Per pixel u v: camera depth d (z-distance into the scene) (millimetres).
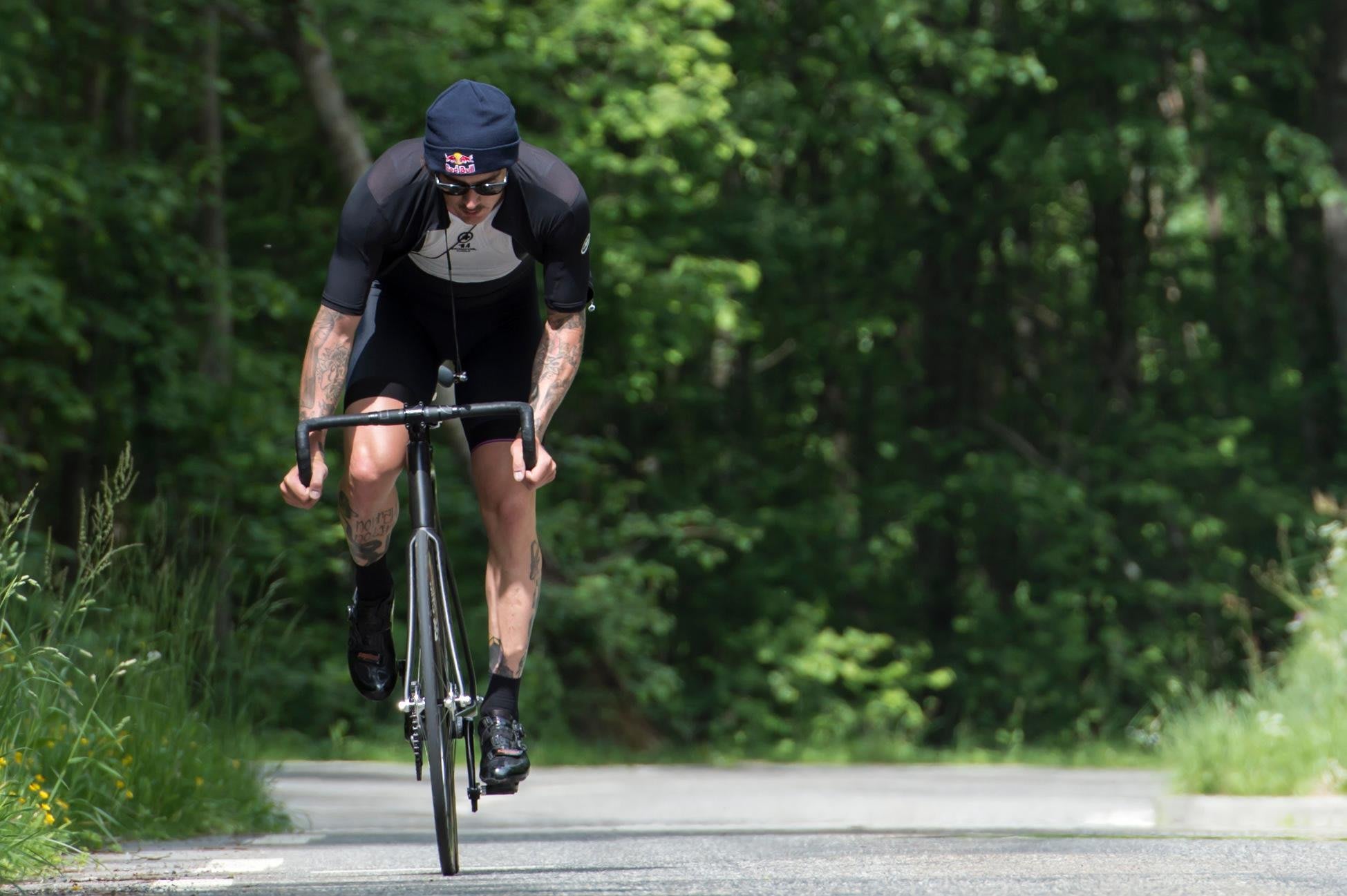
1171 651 95250
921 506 94562
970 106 95875
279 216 77875
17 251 63062
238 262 78000
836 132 85062
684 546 82250
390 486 18000
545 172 17688
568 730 74688
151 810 26016
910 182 87312
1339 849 19094
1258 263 105750
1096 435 100000
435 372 18828
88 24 64875
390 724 68500
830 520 93312
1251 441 102562
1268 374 106125
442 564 17641
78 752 25141
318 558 70688
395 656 19438
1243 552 97812
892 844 20828
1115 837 22172
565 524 75000
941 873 16453
